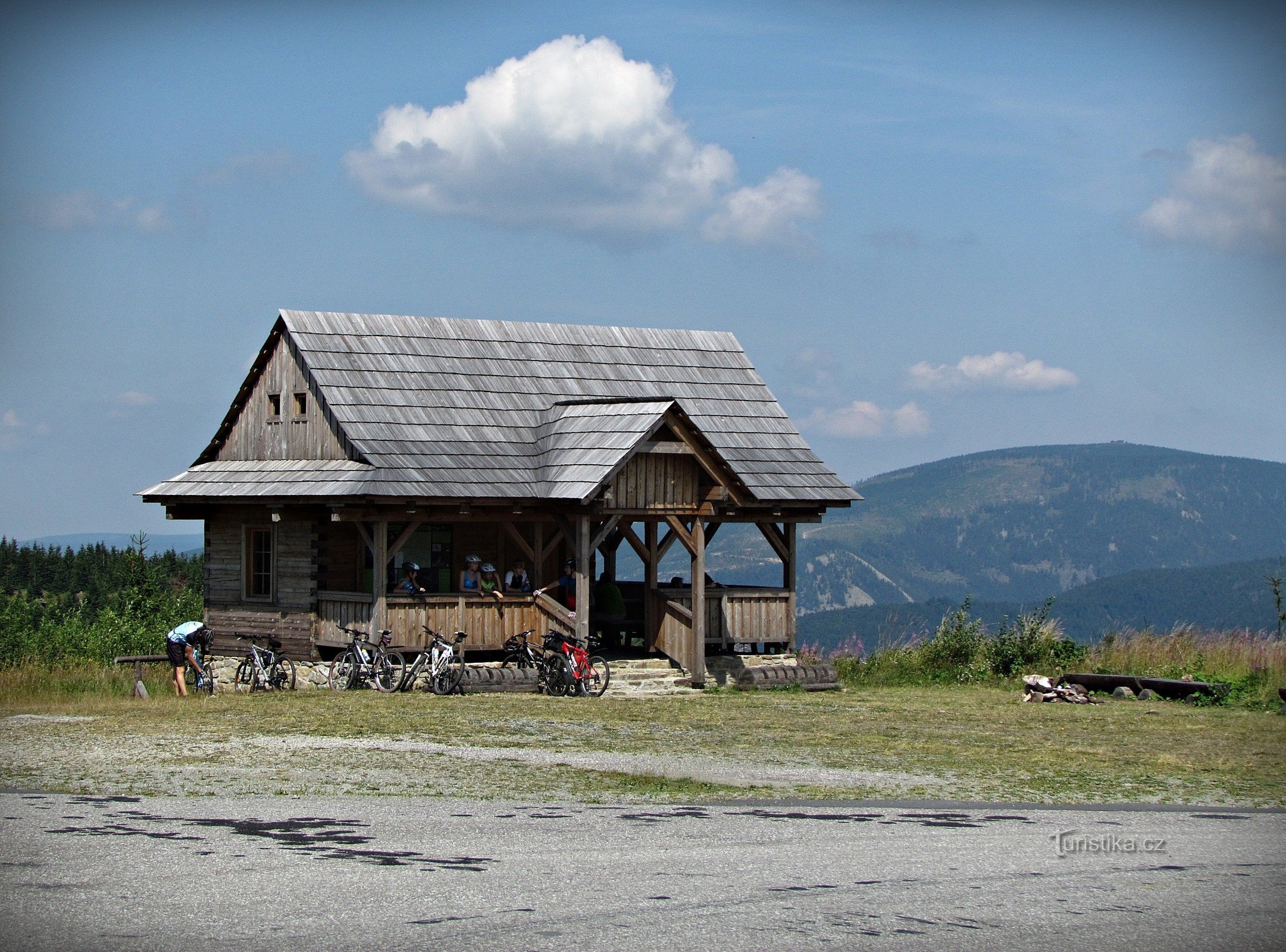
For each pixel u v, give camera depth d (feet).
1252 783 49.62
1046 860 36.04
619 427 87.35
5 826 38.50
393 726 61.00
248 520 94.79
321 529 89.40
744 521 94.99
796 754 55.26
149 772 47.65
